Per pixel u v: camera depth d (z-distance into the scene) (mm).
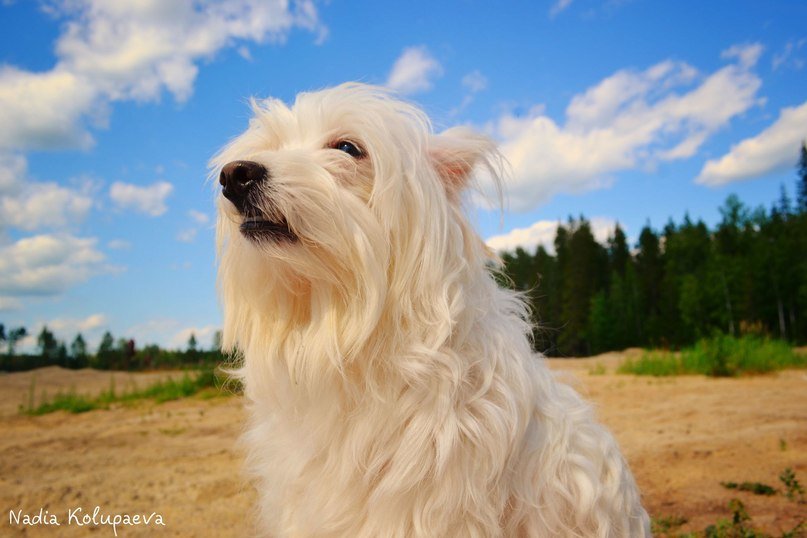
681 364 2170
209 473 813
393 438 314
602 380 1886
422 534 301
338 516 319
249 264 334
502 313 368
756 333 3570
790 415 1013
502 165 403
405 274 315
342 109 358
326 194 319
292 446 339
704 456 765
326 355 321
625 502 348
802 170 9648
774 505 588
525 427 316
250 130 400
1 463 912
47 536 574
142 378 3146
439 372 306
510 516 319
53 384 2902
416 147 342
